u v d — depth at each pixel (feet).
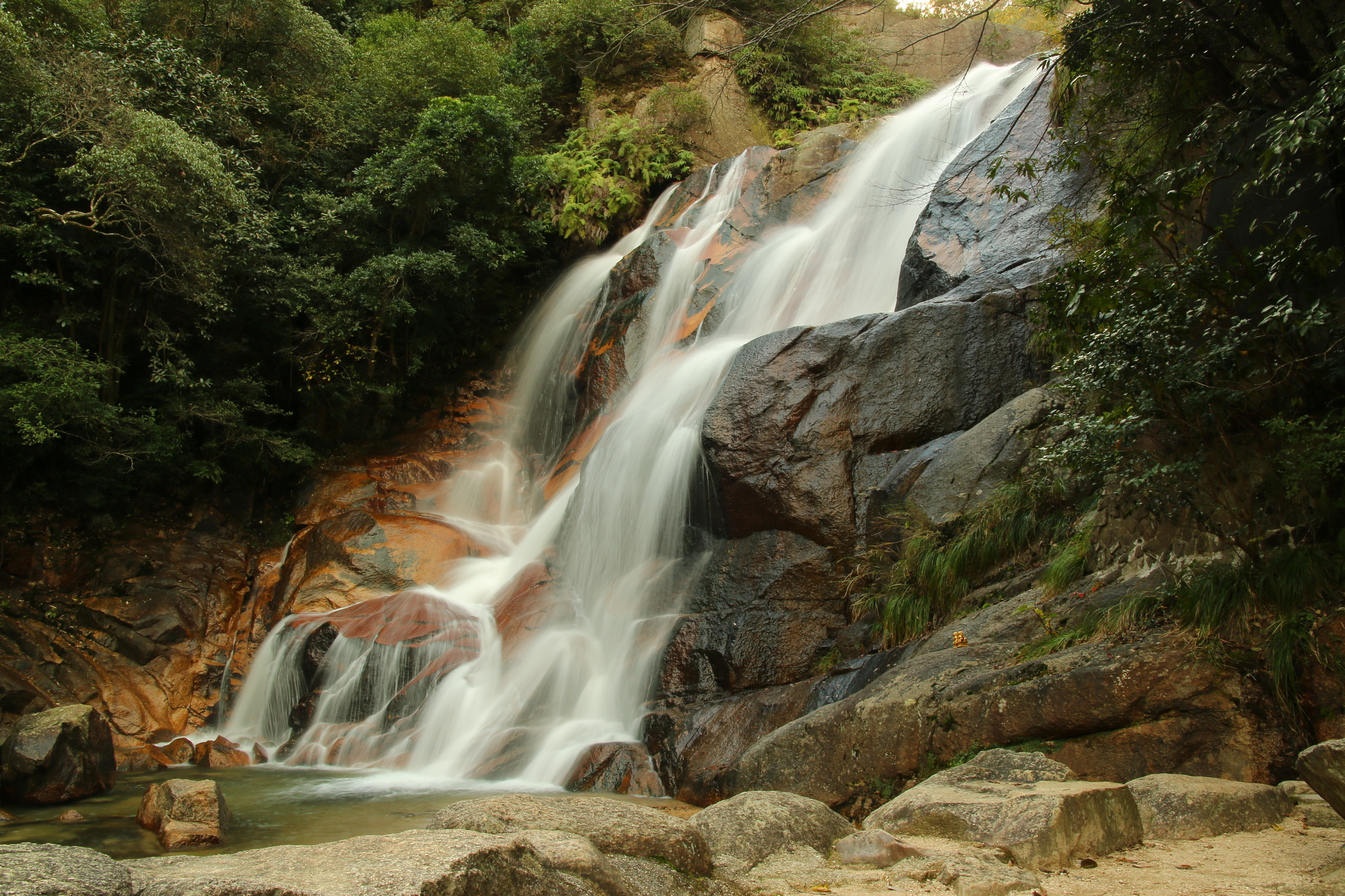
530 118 79.00
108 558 50.29
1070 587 25.46
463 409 69.46
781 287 53.47
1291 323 20.07
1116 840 14.23
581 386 59.67
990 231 40.70
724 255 58.08
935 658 24.68
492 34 94.58
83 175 46.21
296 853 9.82
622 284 61.21
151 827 24.76
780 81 80.74
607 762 29.73
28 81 46.83
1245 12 25.12
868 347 35.55
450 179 66.80
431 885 8.52
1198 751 18.43
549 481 55.93
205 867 9.43
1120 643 21.07
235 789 30.91
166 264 53.72
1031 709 20.26
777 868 13.58
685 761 28.53
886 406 34.88
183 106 56.80
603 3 81.30
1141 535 24.34
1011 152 43.04
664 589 36.73
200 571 51.90
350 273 65.67
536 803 13.35
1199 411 21.16
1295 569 19.54
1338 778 11.63
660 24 82.07
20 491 51.03
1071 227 33.42
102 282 54.24
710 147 78.59
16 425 46.70
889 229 51.06
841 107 81.61
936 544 30.01
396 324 66.59
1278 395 21.91
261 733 42.32
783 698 28.96
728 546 36.14
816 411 34.88
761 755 24.80
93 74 47.65
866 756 22.76
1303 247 20.35
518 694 36.19
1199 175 22.33
